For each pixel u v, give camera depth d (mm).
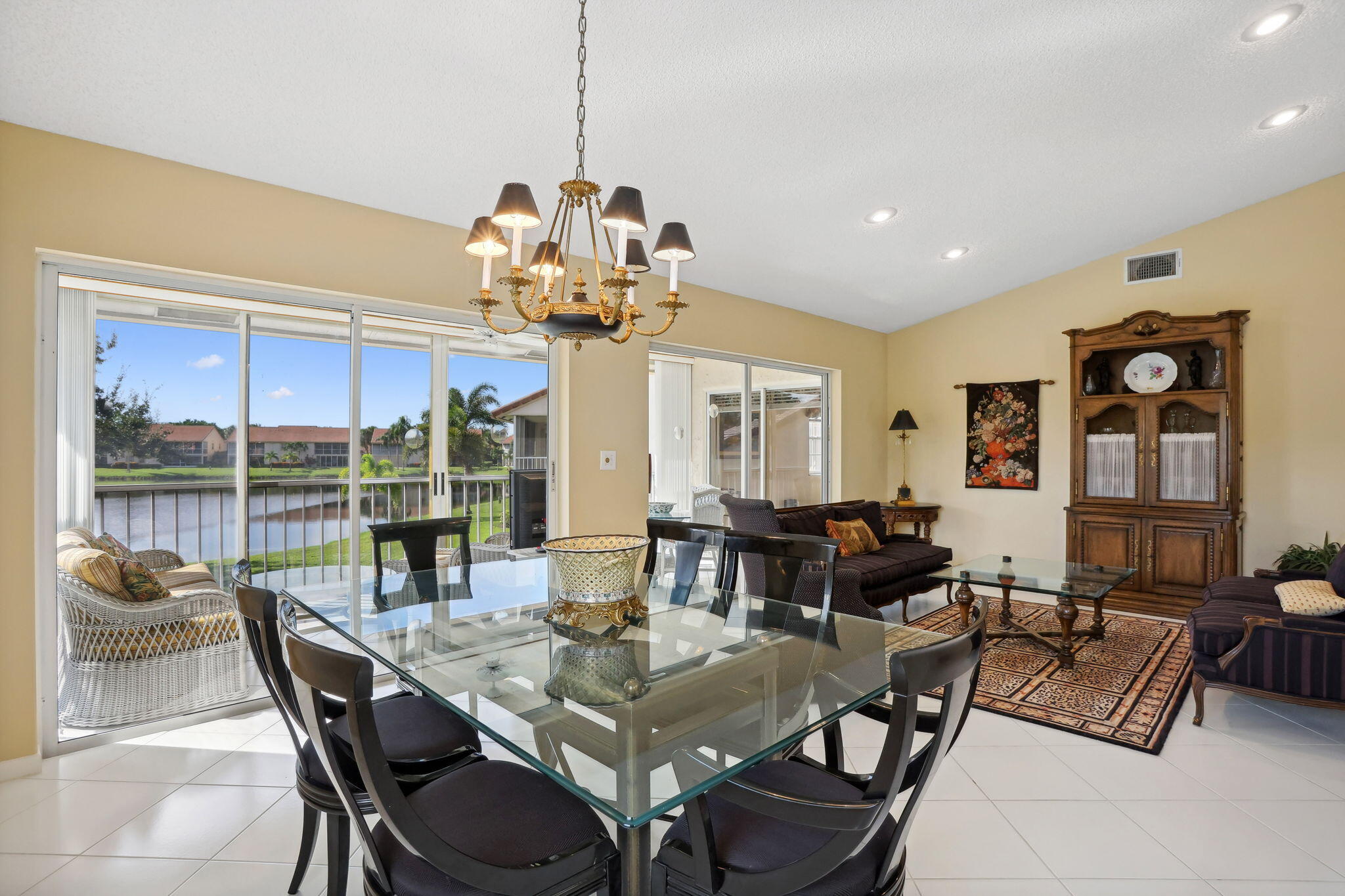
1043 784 2449
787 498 5953
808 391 6168
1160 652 3934
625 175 3318
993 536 6246
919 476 6758
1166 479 5062
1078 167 3924
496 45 2336
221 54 2244
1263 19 2803
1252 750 2721
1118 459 5289
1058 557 5859
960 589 4082
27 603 2494
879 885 1264
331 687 1059
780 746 1275
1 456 2434
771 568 3686
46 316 2582
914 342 6789
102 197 2600
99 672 2725
